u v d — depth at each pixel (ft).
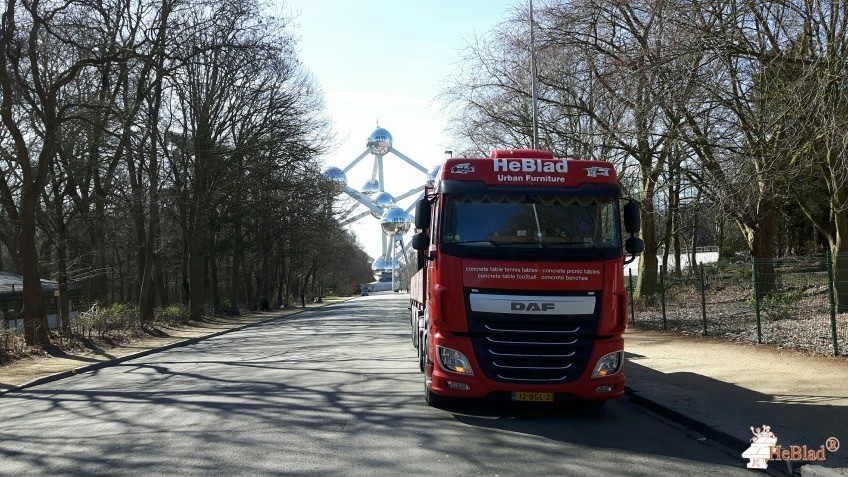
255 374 47.65
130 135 81.25
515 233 29.27
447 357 28.91
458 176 30.37
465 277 28.78
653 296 86.38
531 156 32.42
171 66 80.23
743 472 21.39
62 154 89.10
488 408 32.50
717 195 54.29
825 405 29.07
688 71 46.39
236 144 119.34
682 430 27.71
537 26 71.20
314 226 148.56
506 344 28.40
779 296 59.31
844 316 51.29
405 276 545.44
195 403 35.27
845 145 38.50
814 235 131.34
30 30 70.54
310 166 130.72
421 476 20.65
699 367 42.16
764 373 38.22
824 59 41.19
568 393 28.35
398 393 36.88
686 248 162.09
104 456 23.94
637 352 51.55
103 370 55.98
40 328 66.64
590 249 29.09
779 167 50.31
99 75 93.50
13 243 108.58
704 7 45.44
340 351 63.52
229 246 151.53
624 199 30.83
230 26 86.74
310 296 305.73
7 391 43.47
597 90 69.72
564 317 28.43
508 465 22.02
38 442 26.86
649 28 53.78
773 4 44.78
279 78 120.26
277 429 27.91
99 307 92.07
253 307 199.52
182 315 122.31
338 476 20.66
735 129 52.31
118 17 82.38
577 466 21.98
